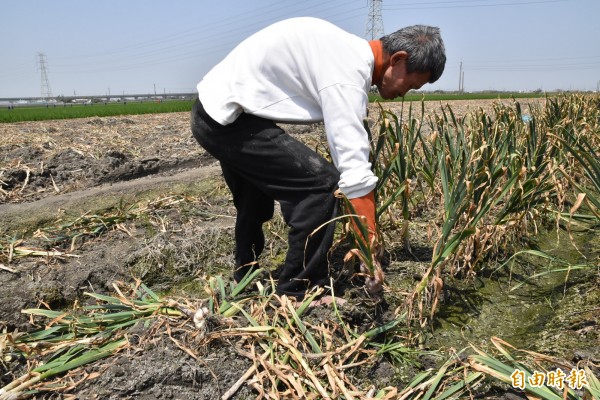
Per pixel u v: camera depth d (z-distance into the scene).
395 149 2.28
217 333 1.80
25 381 1.65
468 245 2.57
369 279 2.11
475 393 1.74
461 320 2.29
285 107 1.82
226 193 3.83
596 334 2.04
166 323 1.89
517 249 2.94
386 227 2.88
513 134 3.20
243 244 2.30
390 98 1.99
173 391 1.66
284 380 1.65
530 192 2.68
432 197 3.22
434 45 1.82
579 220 3.37
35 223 3.18
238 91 1.81
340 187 1.83
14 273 2.52
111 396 1.61
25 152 4.80
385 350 1.94
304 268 2.01
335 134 1.76
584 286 2.49
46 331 1.95
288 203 1.93
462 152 2.66
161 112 14.57
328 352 1.75
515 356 1.95
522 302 2.46
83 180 4.24
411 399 1.69
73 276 2.53
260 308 1.97
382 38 1.90
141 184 3.90
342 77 1.73
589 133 4.36
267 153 1.85
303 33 1.76
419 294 2.13
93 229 3.06
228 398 1.64
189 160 5.07
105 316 1.98
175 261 2.73
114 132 6.94
